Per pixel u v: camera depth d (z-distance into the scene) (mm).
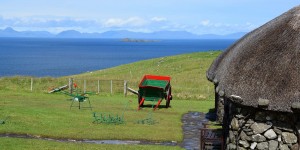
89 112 27500
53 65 130500
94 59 164875
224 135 17016
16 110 25578
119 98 36250
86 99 33812
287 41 13492
